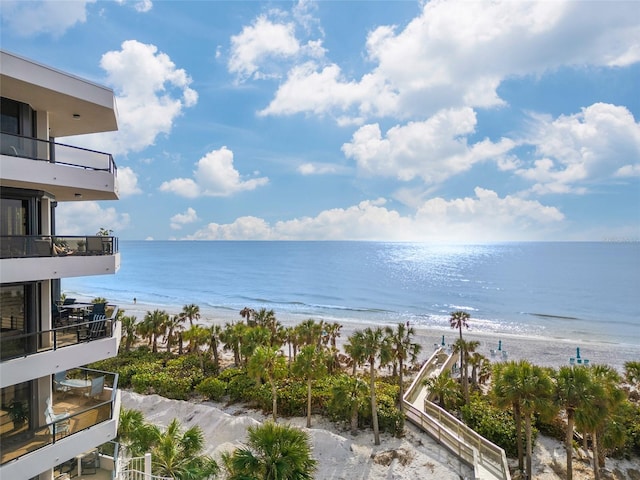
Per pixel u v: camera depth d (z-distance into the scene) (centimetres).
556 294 10875
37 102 1229
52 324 1402
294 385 3250
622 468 2500
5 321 1169
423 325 7225
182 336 4447
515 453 2577
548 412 2094
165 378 3503
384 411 2711
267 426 1577
